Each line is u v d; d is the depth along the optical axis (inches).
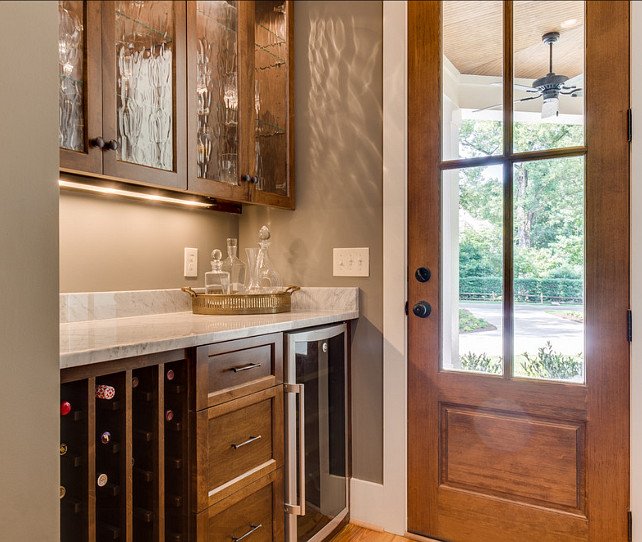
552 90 64.6
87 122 51.0
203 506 48.6
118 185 61.5
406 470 73.4
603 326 61.2
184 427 48.4
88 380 38.9
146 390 46.4
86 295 62.1
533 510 64.7
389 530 73.8
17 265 24.5
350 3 79.0
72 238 62.0
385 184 74.9
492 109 68.5
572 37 63.5
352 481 77.0
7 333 24.0
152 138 59.1
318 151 81.6
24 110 24.9
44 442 25.5
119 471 43.7
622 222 60.2
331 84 80.6
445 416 71.1
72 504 40.4
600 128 61.5
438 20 71.9
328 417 70.9
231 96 71.7
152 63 59.6
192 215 79.9
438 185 71.8
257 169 75.5
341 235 79.0
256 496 56.7
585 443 62.0
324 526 69.4
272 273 78.6
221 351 51.3
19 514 24.2
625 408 59.8
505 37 67.5
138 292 69.2
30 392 24.9
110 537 44.1
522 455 65.7
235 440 53.3
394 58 74.6
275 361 59.6
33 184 25.2
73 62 50.8
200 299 71.8
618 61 60.5
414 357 73.2
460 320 70.6
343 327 74.2
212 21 68.8
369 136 76.9
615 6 60.7
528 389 65.4
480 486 68.4
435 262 71.8
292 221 83.7
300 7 84.1
